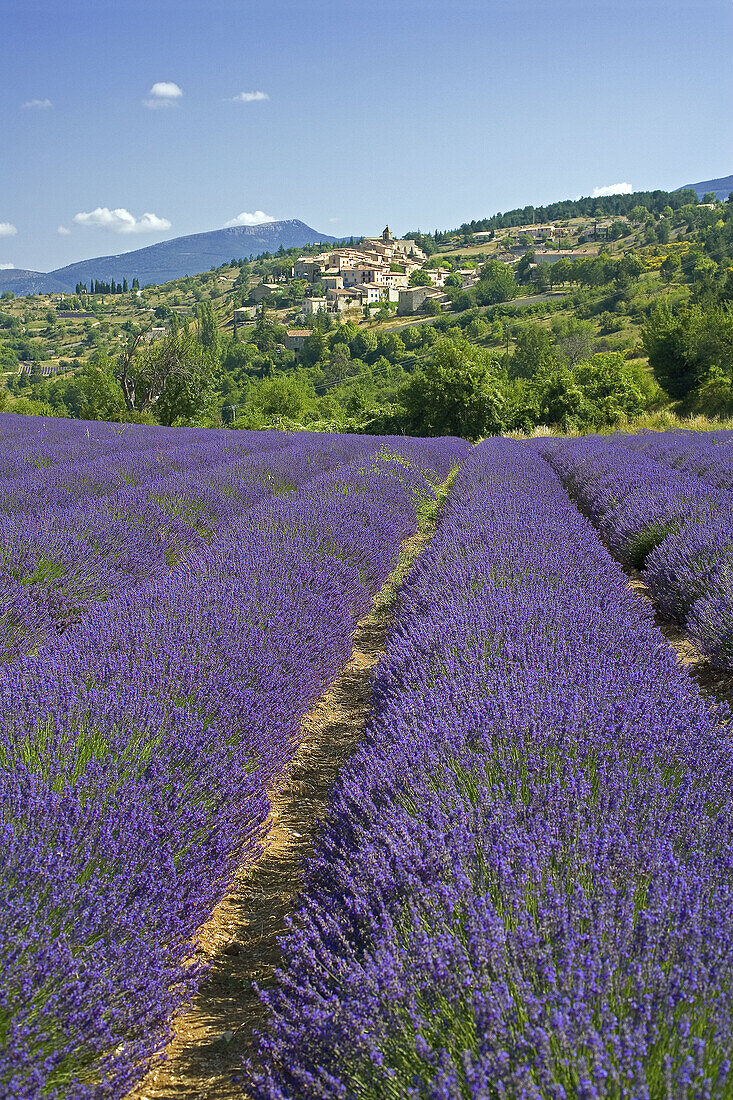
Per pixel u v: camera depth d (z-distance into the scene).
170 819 2.51
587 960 1.56
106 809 2.43
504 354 101.50
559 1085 1.24
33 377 144.12
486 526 6.91
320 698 4.77
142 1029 1.91
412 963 1.66
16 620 4.59
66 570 5.61
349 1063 1.54
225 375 113.81
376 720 3.45
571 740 2.70
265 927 2.73
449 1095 1.34
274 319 186.50
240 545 6.11
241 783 2.94
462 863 2.04
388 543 7.52
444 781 2.53
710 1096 1.27
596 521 11.29
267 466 11.62
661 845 2.06
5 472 10.30
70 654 3.60
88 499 8.09
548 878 1.95
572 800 2.39
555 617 4.17
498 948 1.64
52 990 1.79
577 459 15.87
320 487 9.82
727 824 2.28
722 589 5.42
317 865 2.35
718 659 4.95
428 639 3.88
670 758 2.70
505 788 2.54
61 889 2.03
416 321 152.75
